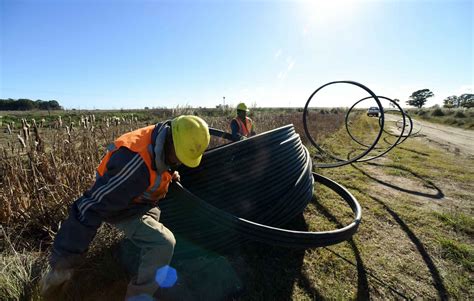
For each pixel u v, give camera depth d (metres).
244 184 2.64
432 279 2.52
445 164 7.50
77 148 3.68
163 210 2.44
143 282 1.76
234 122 4.96
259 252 2.70
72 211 1.50
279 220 2.83
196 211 2.22
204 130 1.62
